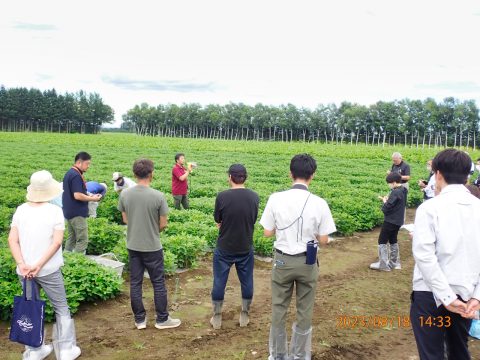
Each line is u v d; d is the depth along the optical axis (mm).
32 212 4812
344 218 12805
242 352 5348
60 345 4957
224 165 33625
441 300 3387
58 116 149875
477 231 3492
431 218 3518
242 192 5891
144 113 166000
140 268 6000
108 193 17000
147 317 6473
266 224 4891
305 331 4875
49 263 4828
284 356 5012
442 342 3699
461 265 3463
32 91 147875
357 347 5566
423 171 30172
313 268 4758
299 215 4684
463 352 3727
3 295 6027
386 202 9016
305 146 66562
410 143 136375
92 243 9828
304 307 4867
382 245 9250
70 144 59562
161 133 172375
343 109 141250
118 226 10773
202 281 8344
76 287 6758
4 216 12055
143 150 51375
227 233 5910
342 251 10977
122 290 7641
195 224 11492
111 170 27812
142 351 5367
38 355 4898
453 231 3465
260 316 6633
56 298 4965
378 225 14312
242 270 6109
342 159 43688
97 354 5270
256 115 148000
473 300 3447
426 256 3443
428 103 121750
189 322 6352
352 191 18500
